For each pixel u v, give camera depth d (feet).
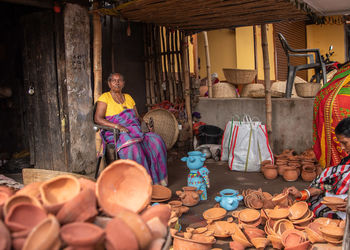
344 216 8.22
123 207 4.74
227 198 10.70
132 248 3.84
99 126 12.70
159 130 18.34
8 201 4.22
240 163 16.57
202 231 8.67
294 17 15.72
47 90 14.66
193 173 12.45
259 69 33.14
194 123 21.44
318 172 15.26
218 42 32.63
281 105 19.03
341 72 12.16
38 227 3.73
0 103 18.13
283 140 19.15
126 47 19.75
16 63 17.70
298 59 39.83
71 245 3.71
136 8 13.67
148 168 13.20
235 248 7.90
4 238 3.70
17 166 16.49
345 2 13.67
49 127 14.89
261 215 9.08
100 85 14.44
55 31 13.96
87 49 14.46
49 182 4.59
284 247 7.48
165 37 21.75
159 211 4.67
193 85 21.33
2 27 17.38
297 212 8.57
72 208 4.13
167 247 4.50
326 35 38.42
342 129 8.30
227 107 20.86
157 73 21.04
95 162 15.08
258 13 14.82
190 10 14.12
